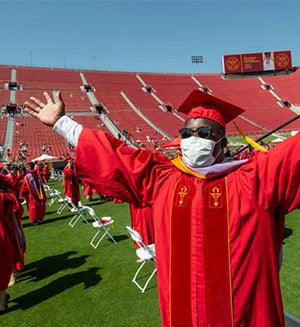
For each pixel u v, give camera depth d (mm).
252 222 1514
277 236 1631
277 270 1555
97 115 48844
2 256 4805
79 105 50781
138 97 57438
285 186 1458
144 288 5102
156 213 1775
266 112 54844
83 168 1892
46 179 22656
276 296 1539
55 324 4383
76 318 4484
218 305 1501
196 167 1728
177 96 59875
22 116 42625
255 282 1497
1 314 4785
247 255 1504
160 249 1720
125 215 10859
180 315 1574
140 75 66188
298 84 61906
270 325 1491
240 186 1579
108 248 7465
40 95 50625
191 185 1702
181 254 1610
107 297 5020
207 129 1671
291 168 1433
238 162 1698
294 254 5953
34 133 39031
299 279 4906
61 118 1955
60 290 5430
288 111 55094
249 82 64250
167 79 66188
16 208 5656
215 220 1555
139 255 5148
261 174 1511
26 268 6633
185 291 1576
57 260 6953
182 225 1630
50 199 16156
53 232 9430
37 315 4672
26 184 10438
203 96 1768
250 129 47688
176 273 1607
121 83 61625
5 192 5590
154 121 49125
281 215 1623
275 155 1479
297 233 7238
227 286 1500
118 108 52281
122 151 1926
